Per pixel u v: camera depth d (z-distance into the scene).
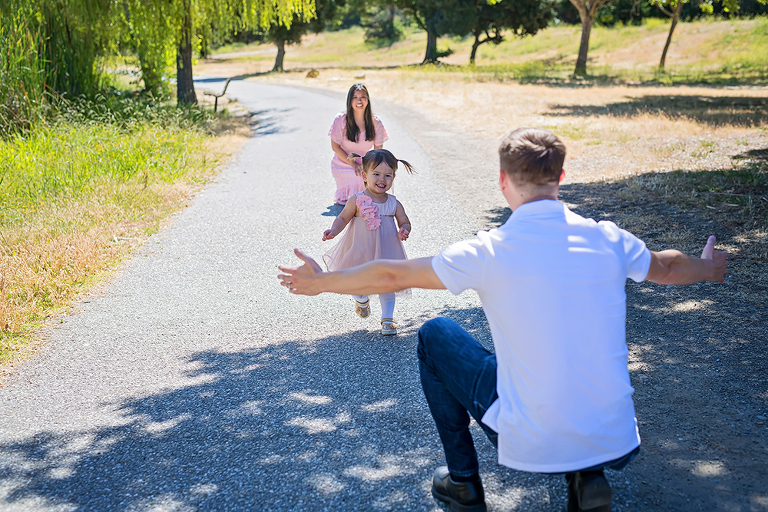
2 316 4.65
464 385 2.25
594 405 1.95
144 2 16.16
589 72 34.41
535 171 2.04
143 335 4.61
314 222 7.41
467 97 21.53
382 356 4.14
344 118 7.66
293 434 3.26
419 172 9.90
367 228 4.42
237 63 57.53
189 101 19.03
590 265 1.96
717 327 4.22
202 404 3.61
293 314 4.94
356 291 2.22
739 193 7.64
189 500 2.76
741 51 37.34
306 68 48.50
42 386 3.89
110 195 8.41
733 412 3.24
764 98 19.69
